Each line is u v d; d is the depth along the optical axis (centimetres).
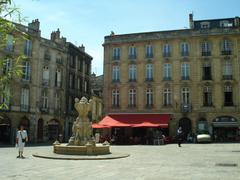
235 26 4647
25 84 4397
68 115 5353
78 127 2245
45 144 3944
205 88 4550
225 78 4494
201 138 4066
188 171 1408
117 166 1566
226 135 4438
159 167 1546
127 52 4853
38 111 4616
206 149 2895
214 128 4466
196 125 4478
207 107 4488
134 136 4616
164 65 4700
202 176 1258
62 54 5225
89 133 2266
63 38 5325
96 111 6600
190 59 4625
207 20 4956
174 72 4650
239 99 4422
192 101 4547
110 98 4844
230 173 1350
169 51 4706
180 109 4544
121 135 4647
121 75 4834
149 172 1366
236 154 2327
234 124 4375
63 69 5228
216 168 1519
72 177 1209
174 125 4534
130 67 4822
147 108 4659
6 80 684
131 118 4584
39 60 4688
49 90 4866
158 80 4675
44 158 1931
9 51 4056
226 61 4538
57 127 5056
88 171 1376
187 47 4669
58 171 1370
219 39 4578
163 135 4188
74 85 5619
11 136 4144
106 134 4697
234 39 4534
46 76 4838
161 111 4606
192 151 2656
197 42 4638
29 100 4475
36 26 4647
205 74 4588
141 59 4781
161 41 4741
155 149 2956
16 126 4231
